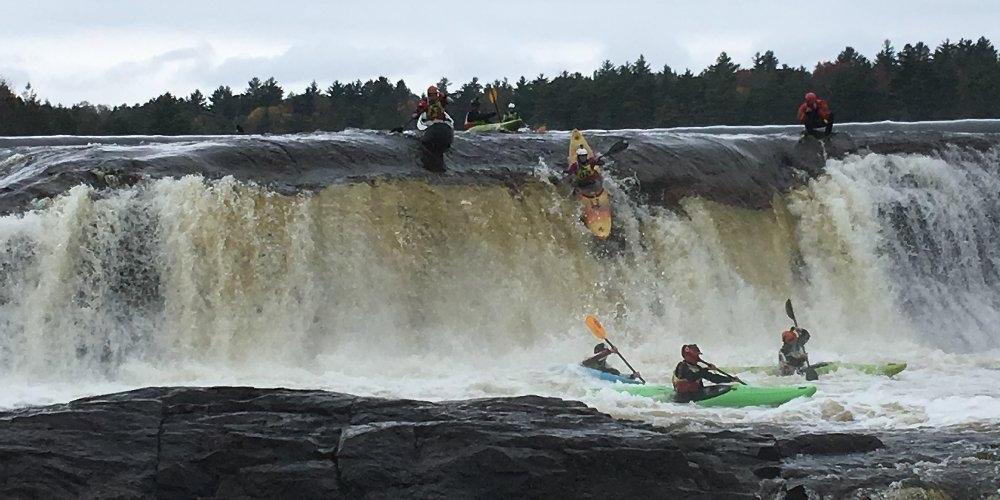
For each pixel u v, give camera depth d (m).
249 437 11.78
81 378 18.41
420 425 11.94
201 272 20.25
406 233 22.48
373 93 86.62
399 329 21.94
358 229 21.92
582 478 11.70
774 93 75.69
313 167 22.33
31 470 11.36
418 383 18.22
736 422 15.50
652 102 77.25
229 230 20.62
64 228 19.12
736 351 23.34
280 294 20.91
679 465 11.90
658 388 17.78
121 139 41.84
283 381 18.14
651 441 12.27
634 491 11.73
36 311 18.70
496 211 23.55
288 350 20.64
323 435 12.11
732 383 17.05
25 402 15.64
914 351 23.88
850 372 20.17
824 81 79.44
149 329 19.58
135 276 19.77
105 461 11.60
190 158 21.33
